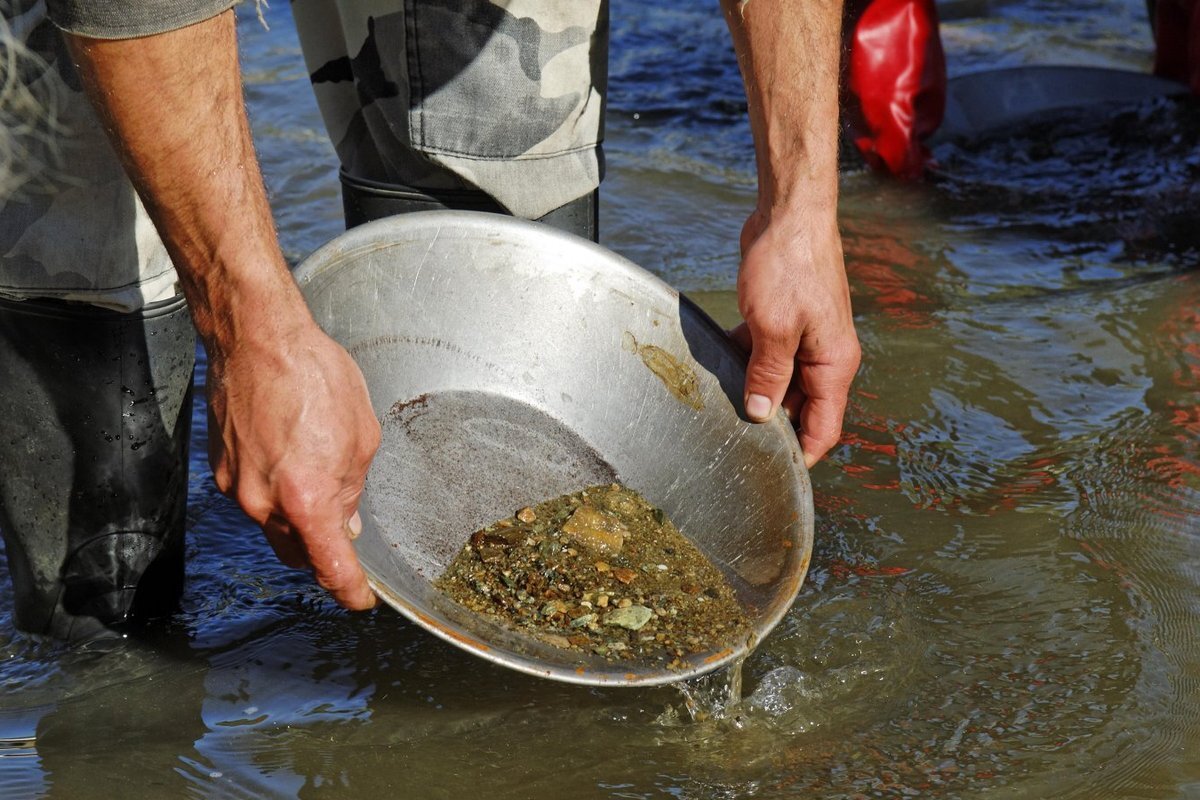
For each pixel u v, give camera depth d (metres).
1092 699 1.66
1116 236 3.11
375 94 1.86
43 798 1.50
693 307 1.75
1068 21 4.76
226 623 1.86
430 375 1.76
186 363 1.77
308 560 1.35
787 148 1.63
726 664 1.50
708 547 1.72
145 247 1.63
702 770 1.56
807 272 1.60
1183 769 1.54
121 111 1.18
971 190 3.39
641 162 3.58
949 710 1.65
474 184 1.88
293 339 1.28
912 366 2.52
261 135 3.66
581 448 1.80
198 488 2.19
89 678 1.74
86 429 1.70
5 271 1.58
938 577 1.92
